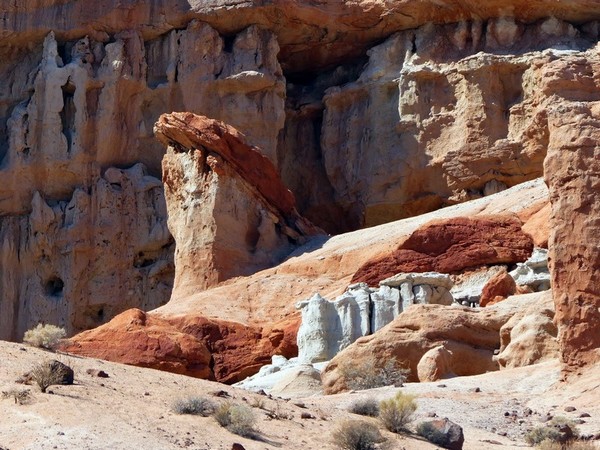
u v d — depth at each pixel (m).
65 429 35.81
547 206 100.44
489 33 138.25
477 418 49.88
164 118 121.25
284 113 140.12
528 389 56.53
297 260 110.25
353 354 66.31
